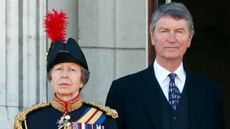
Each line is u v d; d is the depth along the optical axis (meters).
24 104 16.97
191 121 13.59
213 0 34.28
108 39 18.70
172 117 13.57
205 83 14.05
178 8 13.30
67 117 12.45
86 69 12.70
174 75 13.77
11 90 16.98
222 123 14.30
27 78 16.95
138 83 13.88
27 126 12.38
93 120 12.66
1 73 17.00
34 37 16.88
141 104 13.67
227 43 33.81
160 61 13.77
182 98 13.73
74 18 18.28
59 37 12.84
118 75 18.75
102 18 18.61
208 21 34.31
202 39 34.12
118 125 13.72
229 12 34.19
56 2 17.50
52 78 12.55
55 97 12.70
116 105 13.88
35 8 16.84
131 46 18.77
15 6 16.81
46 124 12.45
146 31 18.72
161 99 13.66
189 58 33.91
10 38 16.89
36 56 16.92
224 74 32.81
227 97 30.44
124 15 18.66
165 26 13.28
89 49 18.66
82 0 18.59
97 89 18.70
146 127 13.55
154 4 18.77
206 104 13.84
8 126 17.03
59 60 12.45
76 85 12.55
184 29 13.32
